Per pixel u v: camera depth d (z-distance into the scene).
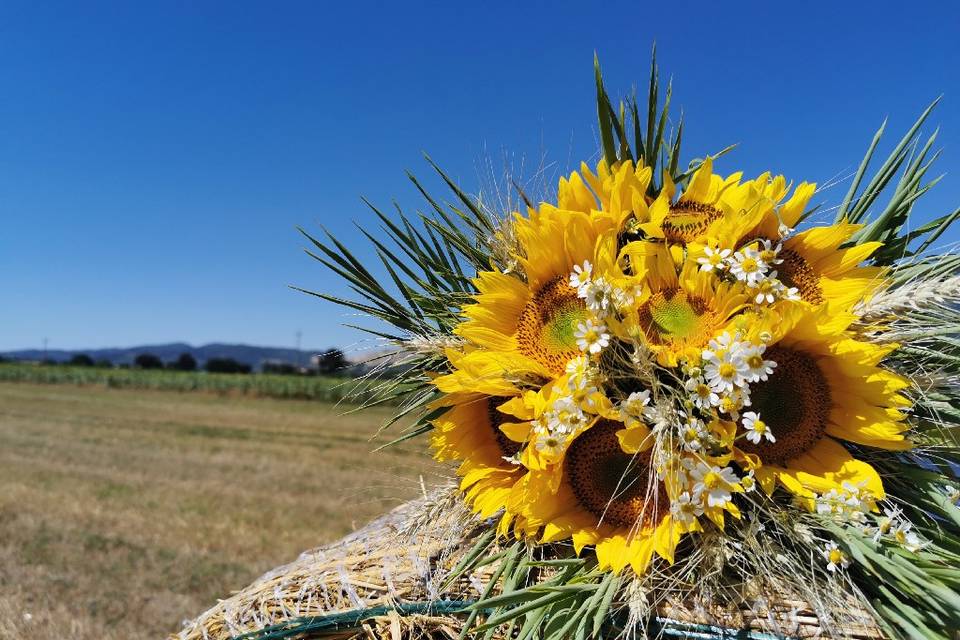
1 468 11.21
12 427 17.84
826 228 1.57
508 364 1.56
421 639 1.62
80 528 7.30
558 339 1.58
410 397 1.92
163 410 24.62
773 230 1.59
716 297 1.48
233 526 7.45
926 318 1.52
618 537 1.49
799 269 1.57
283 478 10.54
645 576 1.44
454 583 1.64
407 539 1.81
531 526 1.55
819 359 1.49
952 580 1.30
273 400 31.62
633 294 1.48
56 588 5.39
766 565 1.43
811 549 1.42
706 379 1.42
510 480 1.64
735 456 1.44
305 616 1.66
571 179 1.65
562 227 1.62
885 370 1.49
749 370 1.37
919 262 1.71
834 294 1.54
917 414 1.57
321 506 8.50
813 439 1.49
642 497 1.52
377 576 1.70
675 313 1.50
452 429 1.66
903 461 1.55
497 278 1.65
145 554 6.41
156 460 12.40
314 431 18.17
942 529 1.51
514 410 1.52
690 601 1.47
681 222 1.62
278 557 6.41
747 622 1.42
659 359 1.45
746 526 1.46
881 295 1.53
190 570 5.95
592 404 1.44
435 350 1.75
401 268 1.92
